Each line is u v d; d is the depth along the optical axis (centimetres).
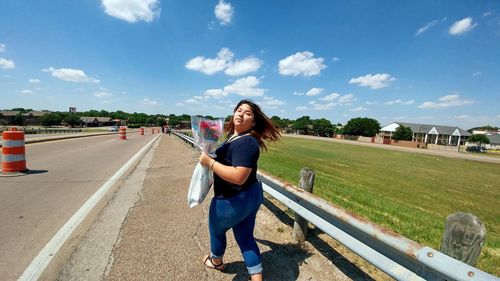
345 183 1063
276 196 372
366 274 268
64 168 819
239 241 242
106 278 250
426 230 484
